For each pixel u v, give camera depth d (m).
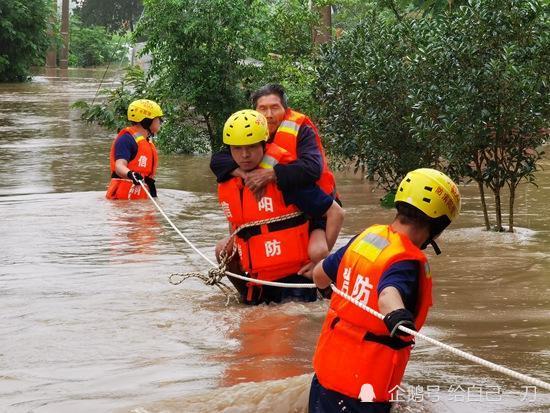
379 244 4.49
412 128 10.85
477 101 10.18
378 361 4.49
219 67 19.62
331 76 13.45
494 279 8.17
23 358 6.19
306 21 20.97
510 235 10.28
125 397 5.39
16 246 10.27
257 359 6.09
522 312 7.05
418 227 4.56
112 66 61.03
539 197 13.17
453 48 10.57
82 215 12.34
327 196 7.42
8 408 5.24
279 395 5.27
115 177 13.66
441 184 4.54
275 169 7.36
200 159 19.45
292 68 19.58
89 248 10.11
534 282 8.02
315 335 6.66
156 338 6.62
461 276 8.31
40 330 6.83
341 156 14.48
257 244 7.54
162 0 19.41
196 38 19.53
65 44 56.34
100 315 7.25
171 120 20.22
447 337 6.41
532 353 6.01
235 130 7.37
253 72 19.86
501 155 10.42
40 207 13.05
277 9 21.08
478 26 10.51
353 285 4.53
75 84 41.50
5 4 44.97
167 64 19.88
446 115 10.46
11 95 34.94
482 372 5.64
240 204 7.53
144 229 11.31
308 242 7.54
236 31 19.58
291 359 6.07
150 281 8.44
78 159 19.28
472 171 10.60
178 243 10.37
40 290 8.13
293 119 7.58
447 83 10.74
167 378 5.73
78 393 5.48
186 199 13.77
